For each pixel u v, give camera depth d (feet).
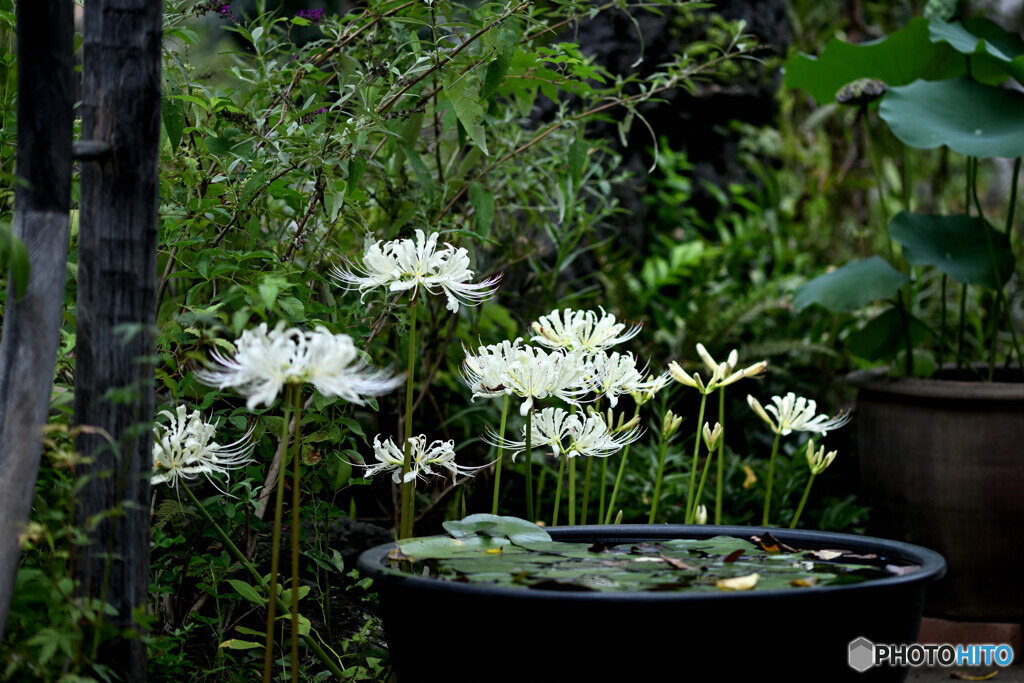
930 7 14.57
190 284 13.23
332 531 13.14
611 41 19.39
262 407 12.30
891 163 26.55
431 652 10.94
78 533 10.71
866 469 14.28
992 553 13.61
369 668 12.19
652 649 10.64
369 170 13.15
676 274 19.72
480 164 13.79
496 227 14.76
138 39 10.93
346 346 10.88
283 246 12.75
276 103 12.78
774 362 18.13
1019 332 20.83
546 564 11.39
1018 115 14.11
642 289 19.21
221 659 12.07
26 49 10.77
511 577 11.13
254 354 10.83
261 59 12.78
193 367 12.41
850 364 18.45
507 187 14.25
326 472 12.48
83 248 10.95
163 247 12.38
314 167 12.25
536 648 10.71
